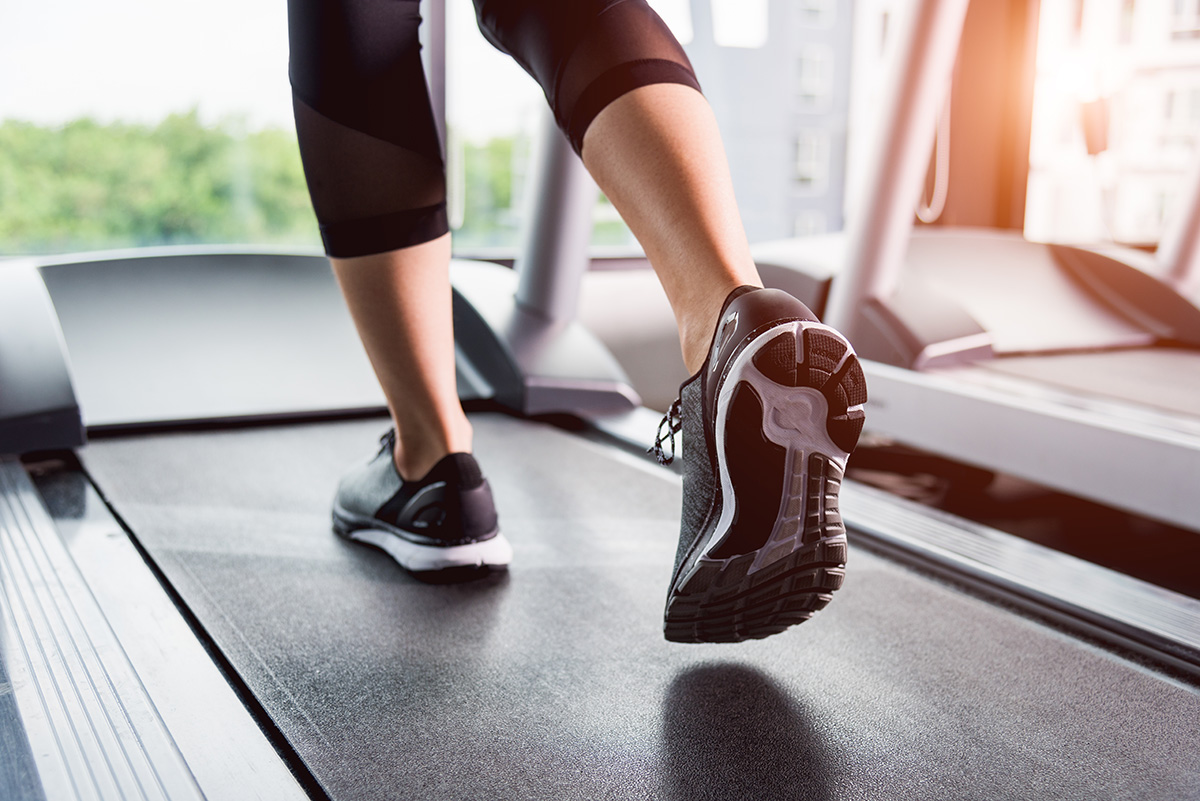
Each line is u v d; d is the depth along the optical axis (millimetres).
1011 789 654
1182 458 1406
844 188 3221
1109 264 2518
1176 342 2344
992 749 708
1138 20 2885
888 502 1391
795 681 814
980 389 1802
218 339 1953
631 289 2527
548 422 1901
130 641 861
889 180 2025
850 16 3121
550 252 2041
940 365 2031
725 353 615
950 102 3203
